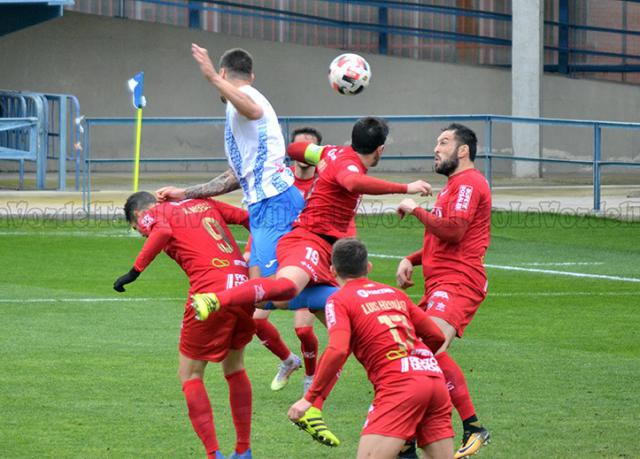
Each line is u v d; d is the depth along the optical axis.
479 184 18.88
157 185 60.62
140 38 71.50
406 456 16.95
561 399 20.88
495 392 21.34
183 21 73.44
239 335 17.86
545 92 73.56
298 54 73.38
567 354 24.58
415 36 75.31
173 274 35.06
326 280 19.11
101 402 20.55
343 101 73.69
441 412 15.27
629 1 75.94
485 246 19.14
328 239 19.23
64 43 70.81
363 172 19.44
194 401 17.36
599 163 48.34
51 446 17.92
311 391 15.12
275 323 28.02
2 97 62.28
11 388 21.42
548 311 29.55
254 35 74.19
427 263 19.25
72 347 24.91
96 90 71.12
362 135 19.23
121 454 17.61
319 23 74.56
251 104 18.75
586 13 76.44
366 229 44.97
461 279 18.83
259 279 17.20
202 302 16.34
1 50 70.12
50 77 70.69
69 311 29.02
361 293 15.49
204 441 17.23
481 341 25.86
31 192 55.81
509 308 29.94
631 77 76.81
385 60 73.75
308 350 21.41
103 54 71.12
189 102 72.12
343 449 18.08
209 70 18.47
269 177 19.25
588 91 74.06
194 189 19.31
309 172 23.70
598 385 21.91
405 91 73.94
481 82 73.94
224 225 18.95
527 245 41.31
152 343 25.39
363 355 15.33
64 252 38.88
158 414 19.84
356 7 75.06
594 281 34.19
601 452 17.75
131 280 18.17
